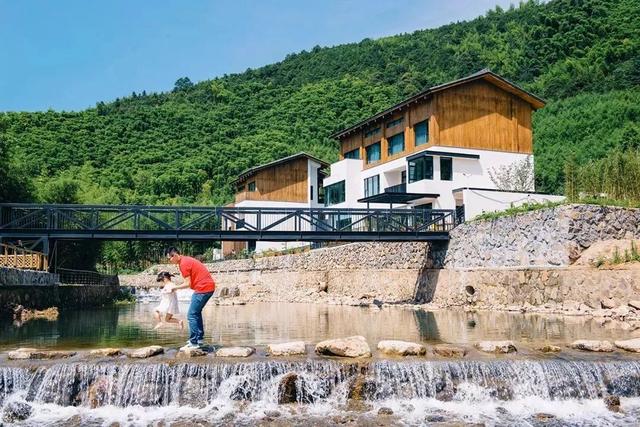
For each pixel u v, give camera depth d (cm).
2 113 7644
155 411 999
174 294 1272
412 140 3619
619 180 2472
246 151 8100
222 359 1114
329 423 930
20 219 2425
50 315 2272
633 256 1919
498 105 3556
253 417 962
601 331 1532
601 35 8388
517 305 2286
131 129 8344
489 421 947
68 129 7825
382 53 11394
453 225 2878
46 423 938
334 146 8094
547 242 2195
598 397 1064
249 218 4894
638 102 6284
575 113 6594
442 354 1174
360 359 1116
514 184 3475
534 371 1077
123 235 2447
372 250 3412
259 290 4244
